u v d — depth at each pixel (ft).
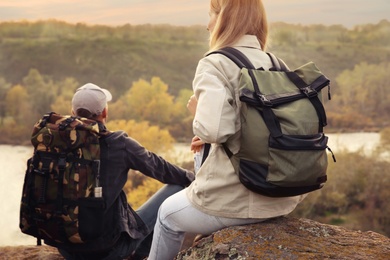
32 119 169.68
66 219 6.35
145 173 7.08
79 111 7.00
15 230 92.53
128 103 153.58
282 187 5.27
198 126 5.29
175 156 120.78
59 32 205.87
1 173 117.19
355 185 106.93
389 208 102.27
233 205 5.73
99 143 6.63
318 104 5.57
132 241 7.22
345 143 124.57
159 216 6.27
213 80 5.40
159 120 146.92
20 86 180.55
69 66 191.31
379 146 116.26
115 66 188.24
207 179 5.76
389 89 157.17
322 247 6.03
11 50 195.00
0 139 156.04
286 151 5.15
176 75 179.52
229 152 5.56
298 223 6.60
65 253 7.31
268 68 5.91
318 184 5.49
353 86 158.30
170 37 201.77
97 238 6.70
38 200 6.35
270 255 5.72
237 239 5.96
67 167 6.30
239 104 5.48
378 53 169.17
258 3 6.15
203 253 6.05
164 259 6.41
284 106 5.41
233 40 6.00
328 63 164.25
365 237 6.61
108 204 6.66
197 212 5.96
